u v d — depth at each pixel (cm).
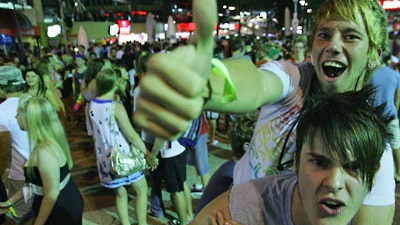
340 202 87
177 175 354
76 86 741
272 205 107
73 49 1711
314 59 128
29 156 281
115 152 323
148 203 433
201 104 59
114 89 329
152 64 55
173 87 55
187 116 57
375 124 88
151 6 4128
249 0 2628
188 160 463
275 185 109
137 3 4059
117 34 2725
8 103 310
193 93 56
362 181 87
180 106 55
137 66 522
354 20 117
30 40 1834
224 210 113
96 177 524
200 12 58
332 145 84
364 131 85
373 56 124
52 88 667
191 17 60
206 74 60
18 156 310
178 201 360
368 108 92
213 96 70
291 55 798
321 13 126
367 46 120
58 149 262
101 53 1469
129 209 420
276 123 130
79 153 636
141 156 332
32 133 258
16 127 304
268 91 106
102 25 2630
